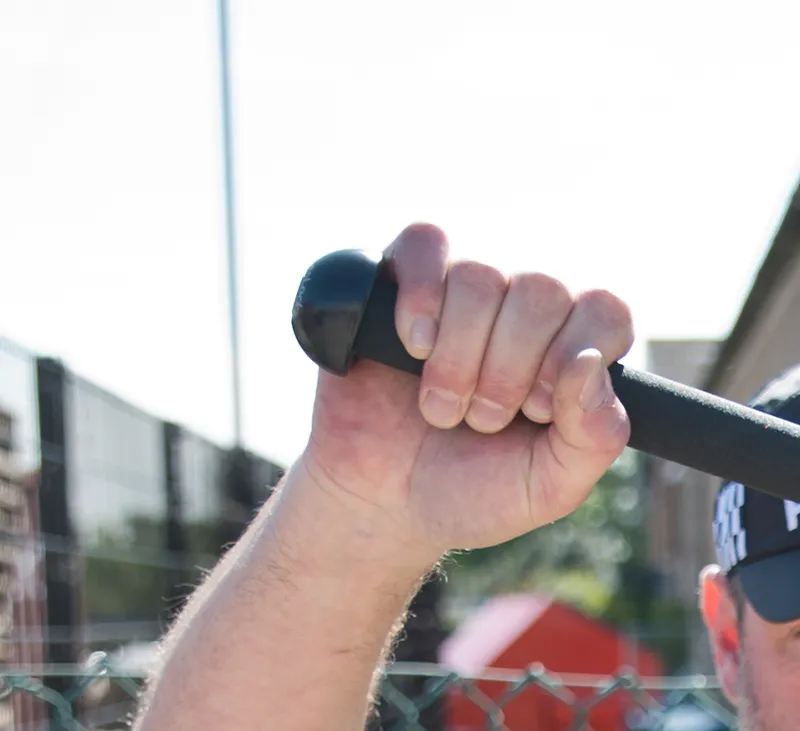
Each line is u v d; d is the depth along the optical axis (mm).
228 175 7500
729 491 1381
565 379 837
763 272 5430
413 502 1034
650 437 851
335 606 1107
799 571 1265
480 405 883
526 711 5230
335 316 872
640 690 2555
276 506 1151
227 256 7477
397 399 1051
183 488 6055
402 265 884
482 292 874
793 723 1276
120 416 5148
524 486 958
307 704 1107
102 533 4758
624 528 41469
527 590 39188
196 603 1209
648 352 9992
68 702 2611
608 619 25656
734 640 1444
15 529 3832
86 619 4387
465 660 6781
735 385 8570
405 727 2594
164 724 1130
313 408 1092
